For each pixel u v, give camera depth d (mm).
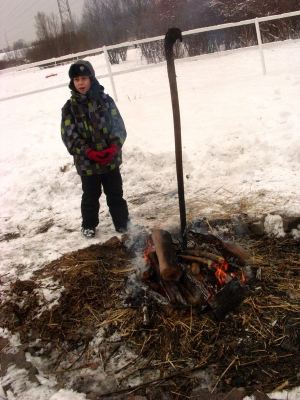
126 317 3059
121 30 21922
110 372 2664
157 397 2447
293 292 3076
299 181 4449
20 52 43594
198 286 2980
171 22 15977
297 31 14406
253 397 2338
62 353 2855
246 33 14203
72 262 3760
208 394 2412
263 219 3854
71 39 28859
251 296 3068
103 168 3793
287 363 2551
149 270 3240
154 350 2773
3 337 3041
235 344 2721
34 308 3266
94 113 3654
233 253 3279
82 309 3189
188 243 3453
